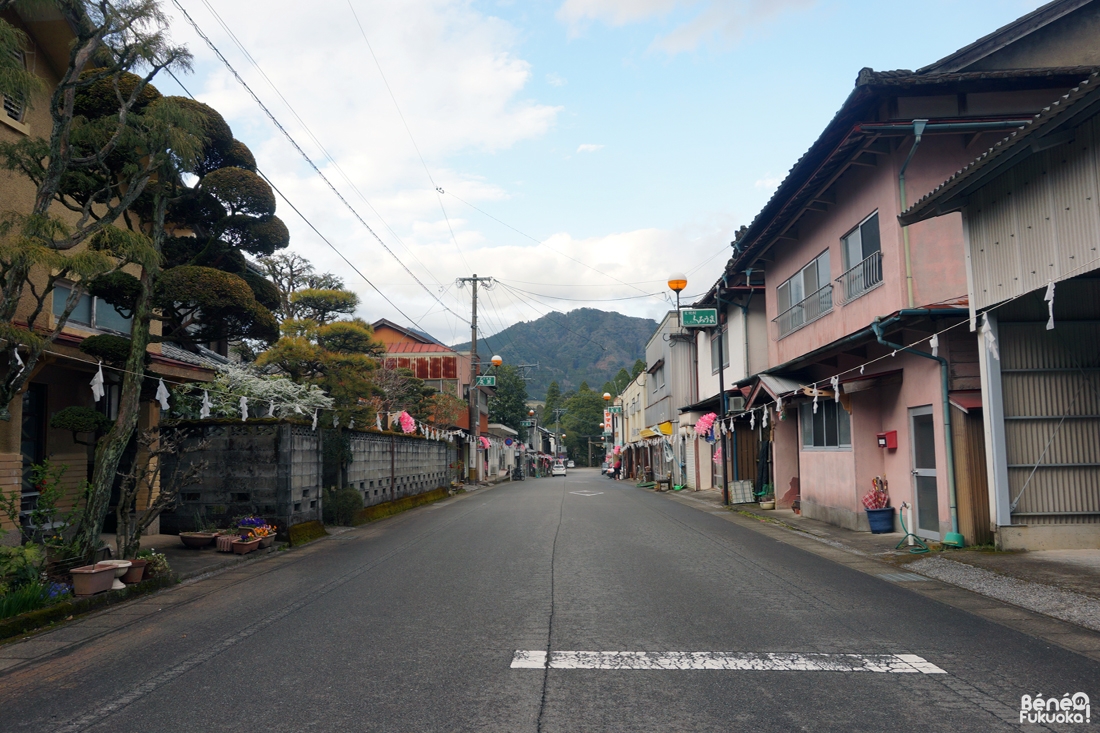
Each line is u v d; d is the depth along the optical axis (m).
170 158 9.20
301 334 15.75
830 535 12.81
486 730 4.00
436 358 40.41
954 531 10.47
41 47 11.12
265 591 8.21
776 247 18.12
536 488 33.78
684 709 4.29
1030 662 5.18
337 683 4.84
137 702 4.54
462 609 7.01
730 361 24.00
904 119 11.76
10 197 10.45
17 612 6.84
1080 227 7.88
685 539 12.43
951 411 10.69
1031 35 12.35
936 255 11.47
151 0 8.09
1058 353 9.96
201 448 12.86
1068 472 9.85
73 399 12.19
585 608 6.99
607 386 114.00
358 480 17.33
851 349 13.21
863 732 3.92
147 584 8.46
